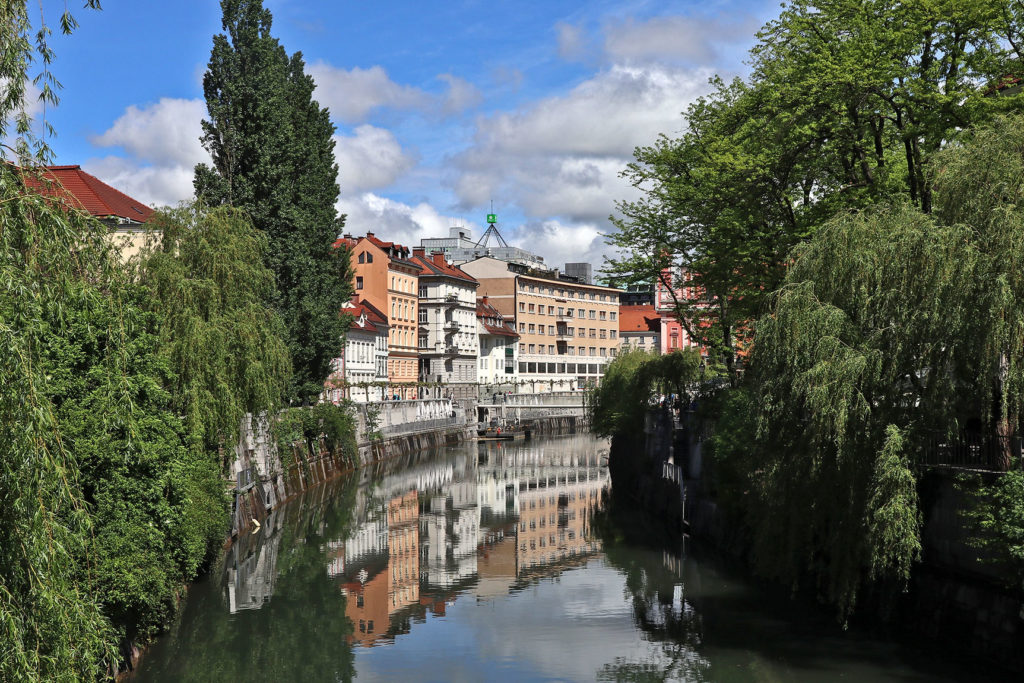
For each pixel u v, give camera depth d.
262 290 35.41
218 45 49.56
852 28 29.38
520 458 90.81
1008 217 19.50
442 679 25.05
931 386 20.86
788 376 22.59
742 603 30.75
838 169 32.97
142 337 23.77
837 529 22.09
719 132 36.69
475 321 130.62
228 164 49.72
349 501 59.84
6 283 11.17
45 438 11.82
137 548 21.02
